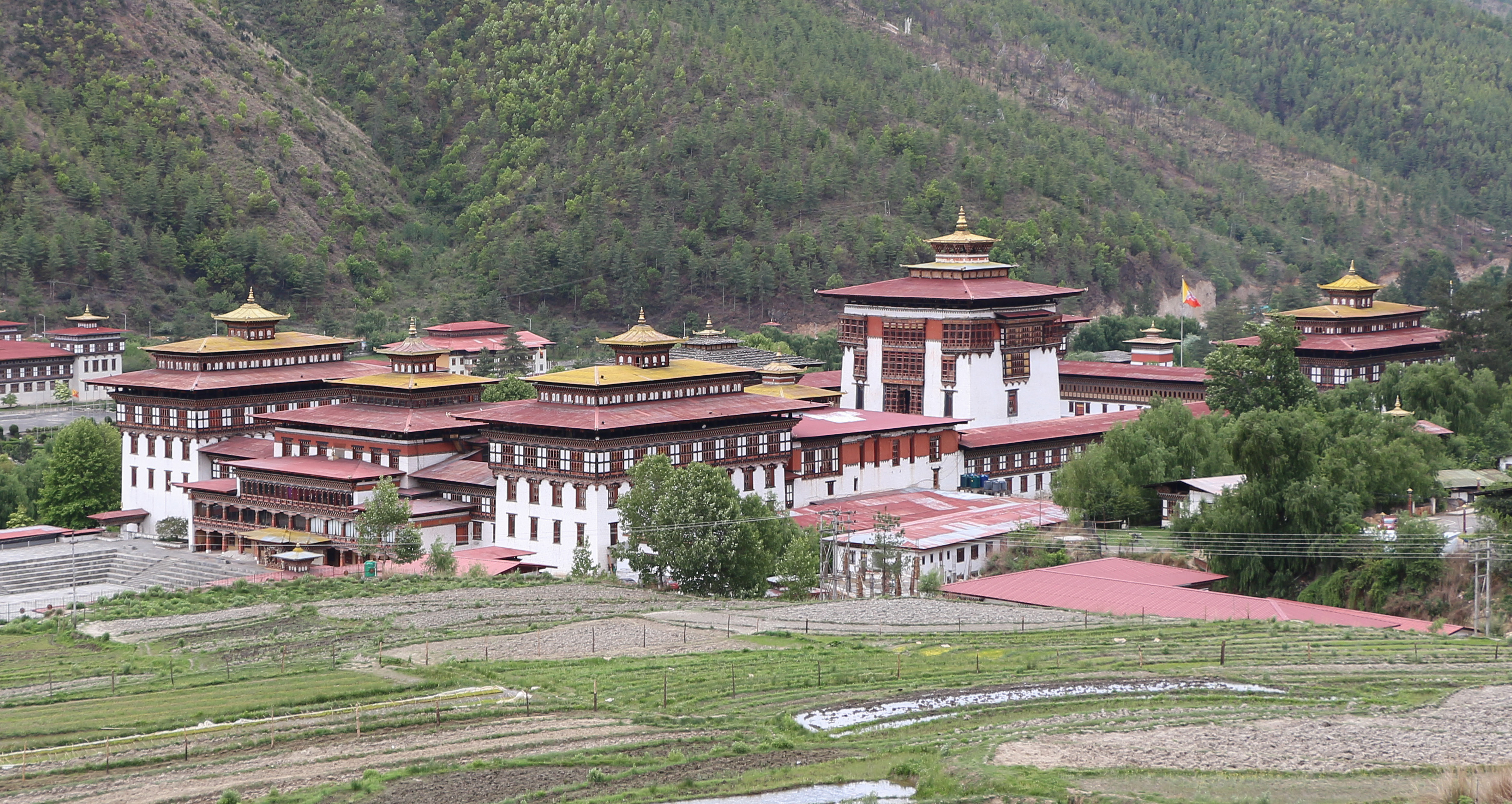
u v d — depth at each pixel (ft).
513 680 593.83
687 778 453.17
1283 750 456.45
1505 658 589.32
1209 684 548.72
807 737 496.23
